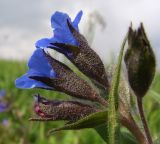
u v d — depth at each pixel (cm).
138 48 5
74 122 5
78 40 5
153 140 5
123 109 5
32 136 15
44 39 5
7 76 27
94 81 5
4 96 17
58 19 5
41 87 5
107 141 5
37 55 5
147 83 5
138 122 6
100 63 5
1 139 16
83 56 5
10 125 16
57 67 5
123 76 5
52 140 14
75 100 5
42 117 5
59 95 15
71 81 5
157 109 12
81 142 14
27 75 5
